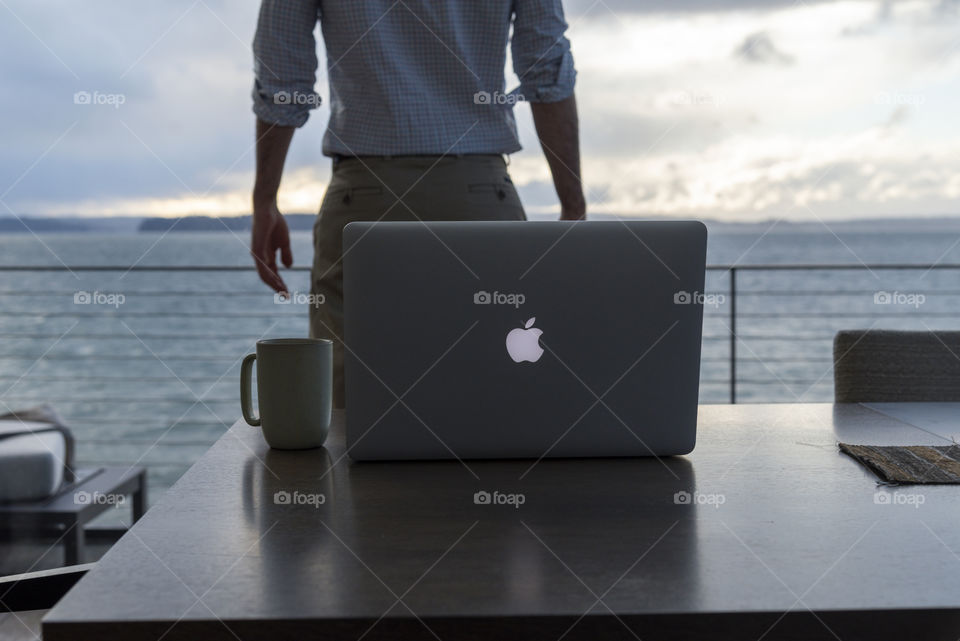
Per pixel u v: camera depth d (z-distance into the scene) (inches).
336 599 21.5
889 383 55.7
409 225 35.4
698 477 33.8
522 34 61.9
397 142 60.4
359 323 35.7
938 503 29.9
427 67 60.0
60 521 91.0
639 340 36.3
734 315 121.3
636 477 33.9
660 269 36.0
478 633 20.4
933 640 20.9
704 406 49.1
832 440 40.0
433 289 35.6
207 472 34.9
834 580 22.7
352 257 35.4
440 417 36.3
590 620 20.5
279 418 38.5
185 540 26.2
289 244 66.2
